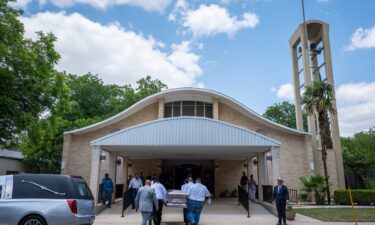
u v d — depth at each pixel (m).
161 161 29.89
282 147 27.48
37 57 17.75
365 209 19.39
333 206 21.20
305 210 18.69
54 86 18.92
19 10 17.25
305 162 27.06
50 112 19.31
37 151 28.38
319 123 25.62
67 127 30.70
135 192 18.83
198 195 12.52
